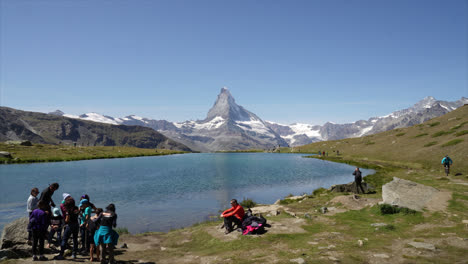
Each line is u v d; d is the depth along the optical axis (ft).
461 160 150.51
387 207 52.70
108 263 33.04
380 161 235.40
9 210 80.64
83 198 38.06
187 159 371.15
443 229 39.73
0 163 252.83
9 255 35.09
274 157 403.34
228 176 168.66
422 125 352.28
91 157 356.59
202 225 58.18
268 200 95.45
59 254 35.35
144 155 459.73
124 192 112.88
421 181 98.78
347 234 40.16
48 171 193.88
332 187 91.66
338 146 453.58
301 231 43.06
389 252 30.68
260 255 32.01
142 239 48.26
